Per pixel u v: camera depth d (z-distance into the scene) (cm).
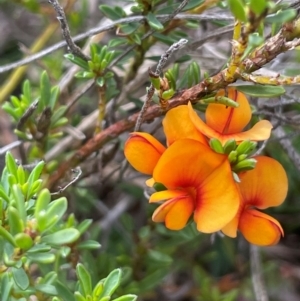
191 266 25
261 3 14
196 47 20
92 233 23
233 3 14
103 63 19
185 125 16
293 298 26
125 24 19
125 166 22
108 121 22
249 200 17
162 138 24
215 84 17
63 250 18
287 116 22
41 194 14
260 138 16
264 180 17
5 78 29
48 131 21
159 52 24
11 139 25
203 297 24
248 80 16
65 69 27
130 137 16
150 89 17
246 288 25
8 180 16
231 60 16
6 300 16
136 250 23
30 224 14
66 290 17
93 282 21
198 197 16
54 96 21
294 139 25
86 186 23
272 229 16
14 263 15
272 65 22
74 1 24
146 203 25
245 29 15
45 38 25
